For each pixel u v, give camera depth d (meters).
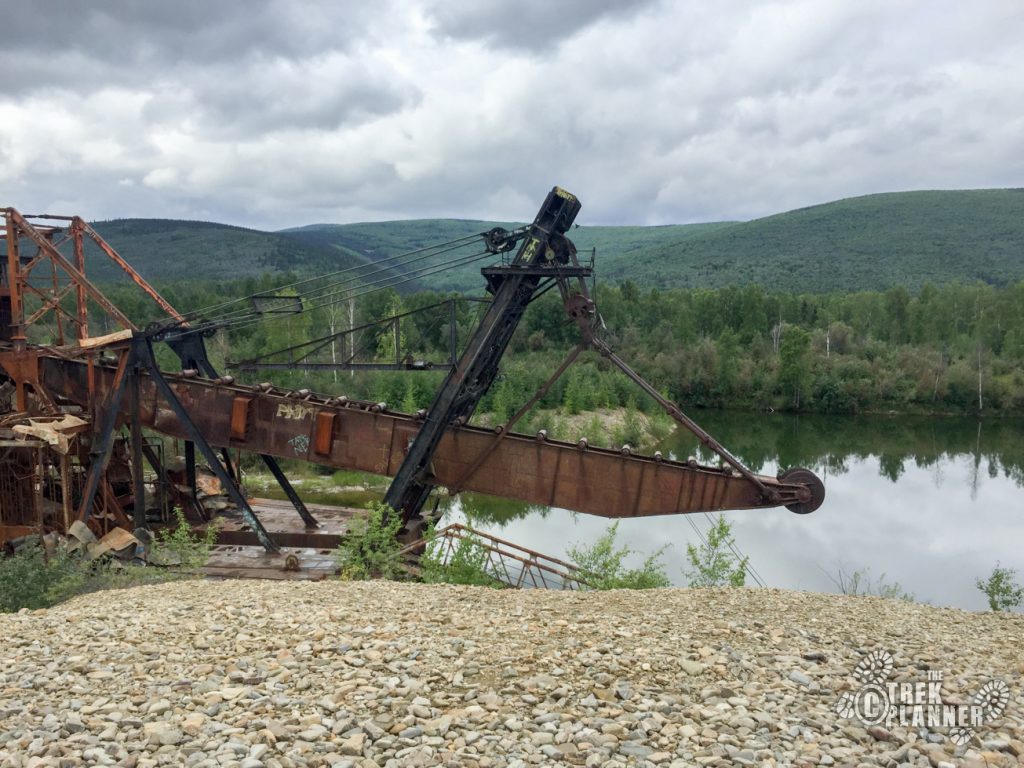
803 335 83.69
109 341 22.16
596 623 9.82
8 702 7.37
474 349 21.03
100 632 9.59
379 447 22.08
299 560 21.47
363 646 8.82
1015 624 10.81
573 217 20.77
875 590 28.88
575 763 6.16
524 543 32.72
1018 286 106.75
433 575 17.59
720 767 6.07
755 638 9.20
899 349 90.06
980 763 6.17
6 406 25.20
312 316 67.62
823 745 6.48
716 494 20.86
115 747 6.36
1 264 24.58
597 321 20.97
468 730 6.68
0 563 16.28
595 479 21.44
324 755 6.25
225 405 22.75
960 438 68.31
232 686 7.66
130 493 25.67
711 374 88.19
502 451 21.92
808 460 58.38
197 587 12.98
